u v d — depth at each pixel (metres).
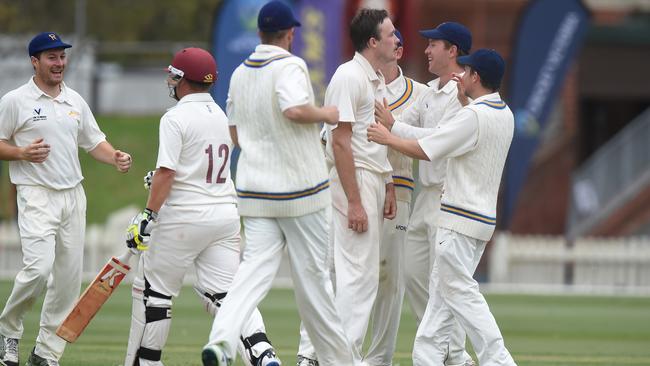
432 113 28.62
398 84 29.41
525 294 67.56
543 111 77.12
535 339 42.56
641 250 74.81
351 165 26.50
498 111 26.11
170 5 125.12
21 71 102.31
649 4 104.00
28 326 41.22
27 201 27.61
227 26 74.44
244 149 24.14
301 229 24.00
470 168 25.89
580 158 115.62
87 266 70.50
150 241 25.84
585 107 115.75
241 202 24.17
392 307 28.92
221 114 26.31
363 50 27.31
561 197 91.31
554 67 77.12
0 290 56.56
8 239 71.44
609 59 107.75
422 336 26.45
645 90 108.31
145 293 26.05
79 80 109.31
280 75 23.55
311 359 28.39
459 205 25.81
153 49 116.81
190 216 25.64
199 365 30.16
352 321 26.86
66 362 30.45
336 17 76.31
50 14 123.75
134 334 26.08
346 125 26.48
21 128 27.91
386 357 29.23
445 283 25.97
